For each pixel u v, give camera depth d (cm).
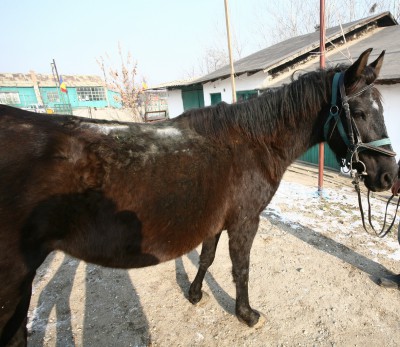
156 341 239
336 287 296
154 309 275
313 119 226
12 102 3406
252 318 248
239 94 1160
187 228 188
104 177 157
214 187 193
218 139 202
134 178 164
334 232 407
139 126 187
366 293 286
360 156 220
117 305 280
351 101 208
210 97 1380
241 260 233
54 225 151
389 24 1098
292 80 236
